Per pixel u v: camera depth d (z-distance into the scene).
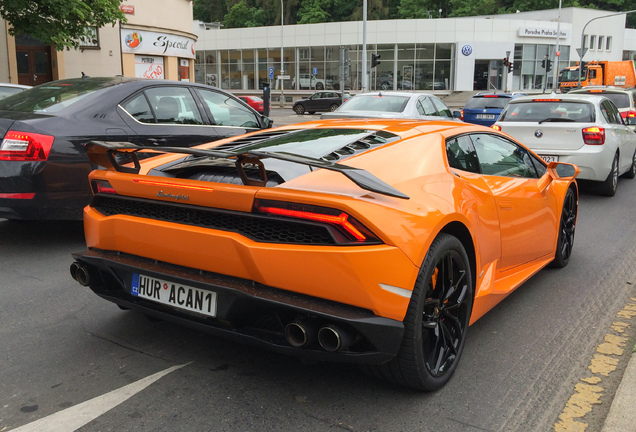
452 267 2.79
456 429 2.46
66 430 2.40
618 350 3.35
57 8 12.52
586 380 2.97
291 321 2.50
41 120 4.86
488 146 3.73
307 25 51.09
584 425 2.54
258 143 3.38
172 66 28.09
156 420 2.49
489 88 49.09
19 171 4.69
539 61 50.75
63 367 2.98
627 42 65.62
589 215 7.56
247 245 2.43
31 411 2.54
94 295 4.11
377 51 49.53
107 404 2.61
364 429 2.44
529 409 2.65
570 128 8.05
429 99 11.74
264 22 90.56
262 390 2.76
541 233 4.18
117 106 5.34
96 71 22.92
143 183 2.76
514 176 3.92
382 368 2.62
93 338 3.35
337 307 2.35
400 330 2.39
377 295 2.32
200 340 3.34
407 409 2.61
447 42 48.16
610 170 8.34
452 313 2.91
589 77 37.03
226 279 2.55
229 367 3.00
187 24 29.03
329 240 2.35
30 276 4.54
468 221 2.89
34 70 20.72
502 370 3.05
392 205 2.47
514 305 4.11
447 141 3.29
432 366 2.71
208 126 6.14
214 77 56.56
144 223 2.75
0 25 18.97
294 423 2.47
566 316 3.90
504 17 59.25
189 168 3.03
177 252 2.66
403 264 2.38
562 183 4.70
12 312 3.75
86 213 3.08
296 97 52.81
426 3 81.25
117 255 2.93
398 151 2.96
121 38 24.94
